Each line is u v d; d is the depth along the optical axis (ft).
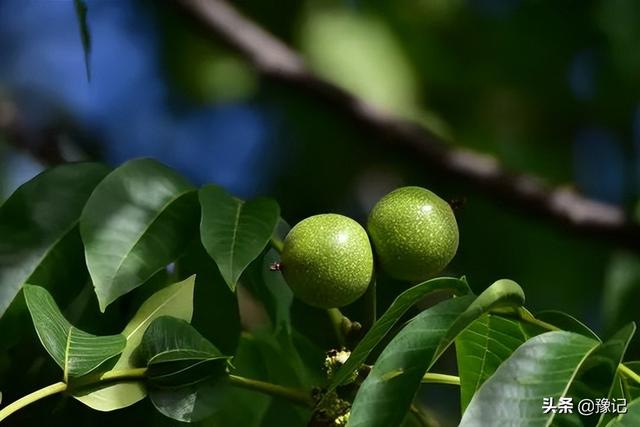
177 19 28.68
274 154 28.37
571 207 26.21
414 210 12.94
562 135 29.48
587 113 29.37
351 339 13.10
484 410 9.89
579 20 28.89
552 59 29.25
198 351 12.18
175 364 12.09
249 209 12.82
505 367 10.12
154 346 12.19
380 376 10.30
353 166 28.07
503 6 29.40
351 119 27.22
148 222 13.01
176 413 12.05
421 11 28.96
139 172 13.24
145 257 12.80
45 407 13.41
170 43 28.96
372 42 28.43
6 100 28.43
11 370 13.47
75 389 11.85
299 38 28.60
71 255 13.33
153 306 12.64
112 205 12.94
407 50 28.71
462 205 13.84
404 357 10.39
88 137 28.76
